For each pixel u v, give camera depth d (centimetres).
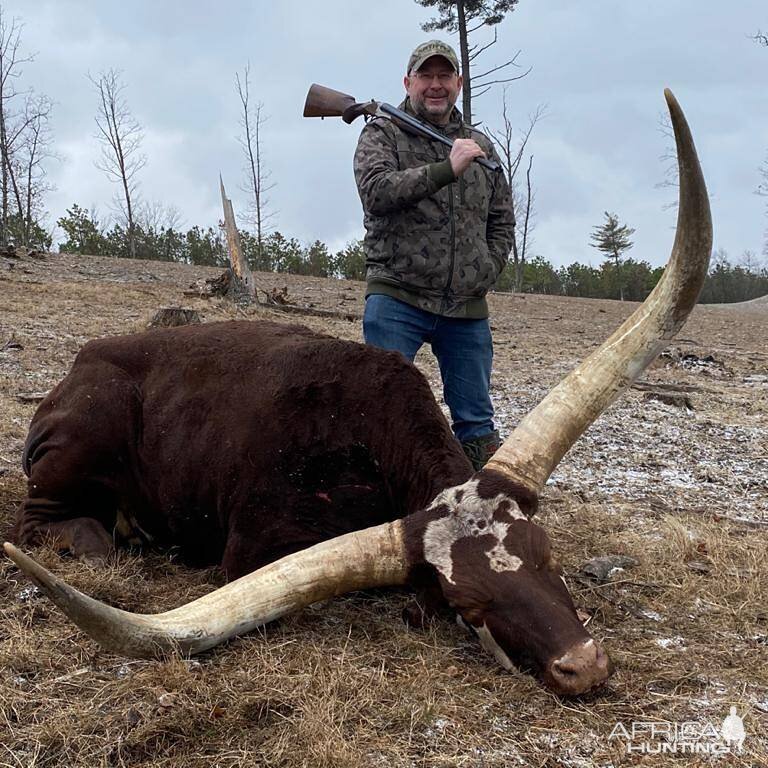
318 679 297
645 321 338
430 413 363
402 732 274
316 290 2767
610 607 386
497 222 501
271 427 377
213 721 273
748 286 8538
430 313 473
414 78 473
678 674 320
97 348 450
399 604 370
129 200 4519
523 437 331
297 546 367
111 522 443
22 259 2459
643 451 763
